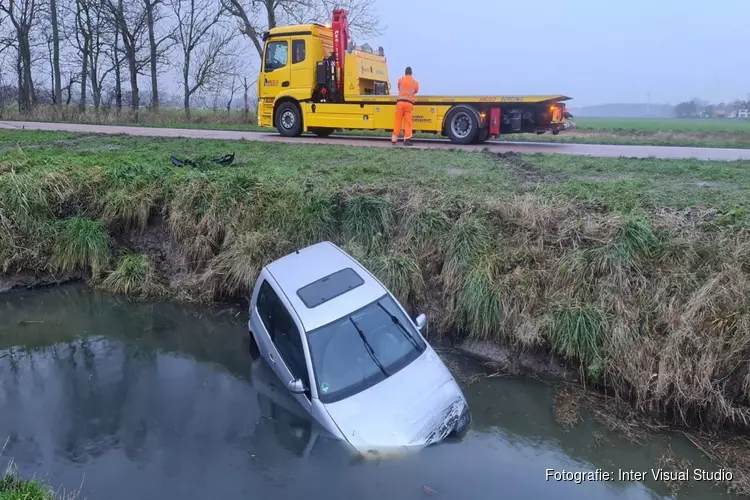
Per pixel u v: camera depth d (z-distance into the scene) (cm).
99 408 639
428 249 852
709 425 622
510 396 678
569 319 707
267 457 544
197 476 520
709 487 531
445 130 1516
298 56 1638
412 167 1109
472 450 562
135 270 980
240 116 2695
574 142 1691
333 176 1019
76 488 503
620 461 564
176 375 720
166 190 1051
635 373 659
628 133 2188
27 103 2961
